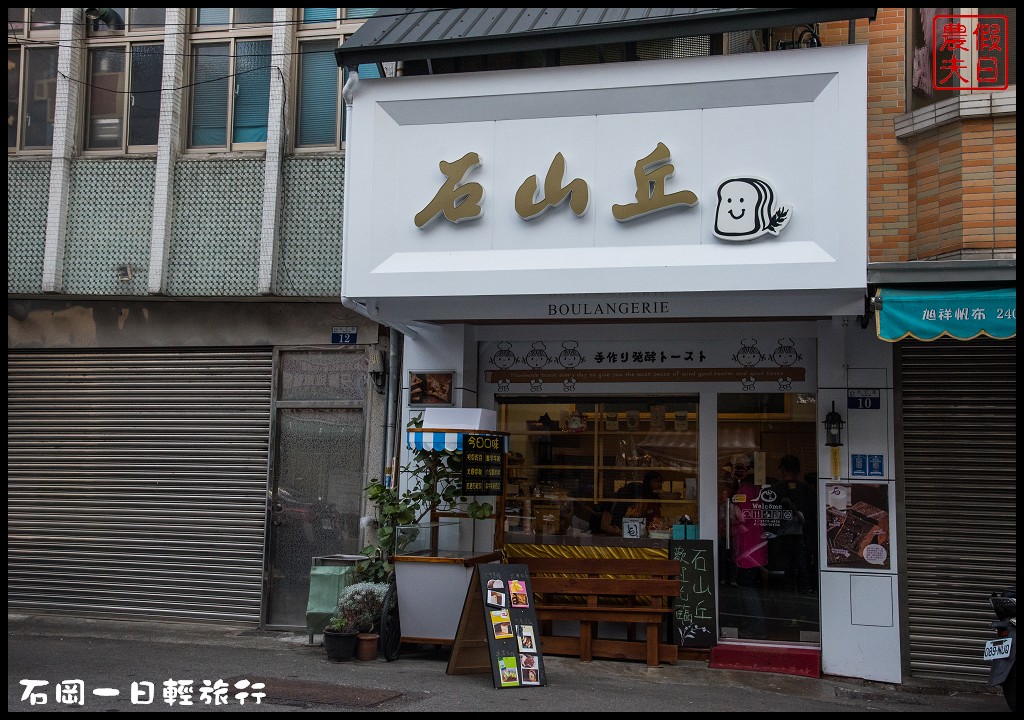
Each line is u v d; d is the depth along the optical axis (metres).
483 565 8.02
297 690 7.39
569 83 8.29
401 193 8.64
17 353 11.22
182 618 10.50
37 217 10.73
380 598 8.75
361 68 10.12
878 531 8.77
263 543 10.38
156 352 10.90
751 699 7.71
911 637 8.77
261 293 10.10
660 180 8.03
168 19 10.64
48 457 11.06
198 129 10.78
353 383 10.34
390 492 9.15
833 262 7.65
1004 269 7.37
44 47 11.07
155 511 10.73
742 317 8.51
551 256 8.26
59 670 7.98
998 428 8.83
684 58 8.06
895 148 8.97
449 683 7.81
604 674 8.45
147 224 10.51
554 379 9.90
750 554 9.27
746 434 9.41
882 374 8.90
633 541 9.52
